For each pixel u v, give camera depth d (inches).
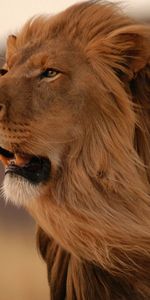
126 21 265.6
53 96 263.3
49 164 264.5
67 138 263.6
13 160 265.1
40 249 271.0
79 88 263.1
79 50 264.4
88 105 263.1
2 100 263.3
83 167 263.7
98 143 263.3
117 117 263.1
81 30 265.1
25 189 264.1
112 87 263.4
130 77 264.1
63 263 269.3
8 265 333.4
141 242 263.4
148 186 263.7
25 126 263.3
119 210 263.3
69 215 264.4
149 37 263.7
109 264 264.2
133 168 263.0
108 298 265.6
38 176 264.4
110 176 263.1
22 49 266.2
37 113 263.3
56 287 269.6
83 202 263.9
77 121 263.3
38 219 266.2
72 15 266.1
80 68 263.6
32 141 263.6
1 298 319.0
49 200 265.0
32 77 264.1
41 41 265.9
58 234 265.4
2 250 358.3
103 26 265.0
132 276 264.5
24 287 320.8
